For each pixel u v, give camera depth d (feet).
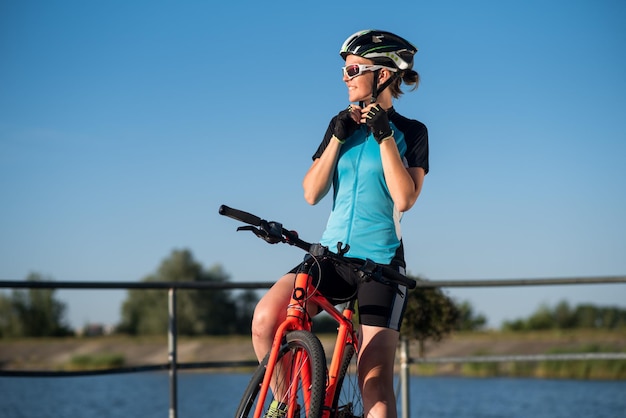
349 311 10.00
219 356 121.08
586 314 121.49
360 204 9.98
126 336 161.58
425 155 10.19
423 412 45.96
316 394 8.61
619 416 41.78
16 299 167.22
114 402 59.16
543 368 75.31
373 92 10.11
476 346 97.91
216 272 170.71
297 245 9.49
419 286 16.39
